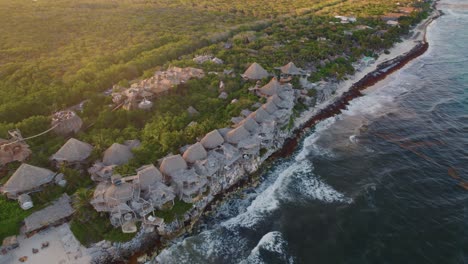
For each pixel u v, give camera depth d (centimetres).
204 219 4597
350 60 9362
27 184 4447
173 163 4703
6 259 3741
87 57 9125
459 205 4741
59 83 7438
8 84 7244
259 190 5128
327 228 4462
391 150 5969
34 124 5719
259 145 5512
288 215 4669
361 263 4003
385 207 4750
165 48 9712
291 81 7569
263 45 10106
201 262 4047
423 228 4406
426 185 5128
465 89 8188
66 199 4344
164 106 6353
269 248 4212
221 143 5281
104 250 3903
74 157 4931
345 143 6209
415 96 7931
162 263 4009
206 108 6488
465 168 5466
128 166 4691
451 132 6450
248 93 7025
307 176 5388
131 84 7494
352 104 7562
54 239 3988
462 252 4069
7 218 4131
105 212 4159
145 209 4156
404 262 3991
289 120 6444
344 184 5200
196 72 7744
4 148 5025
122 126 5972
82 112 6331
